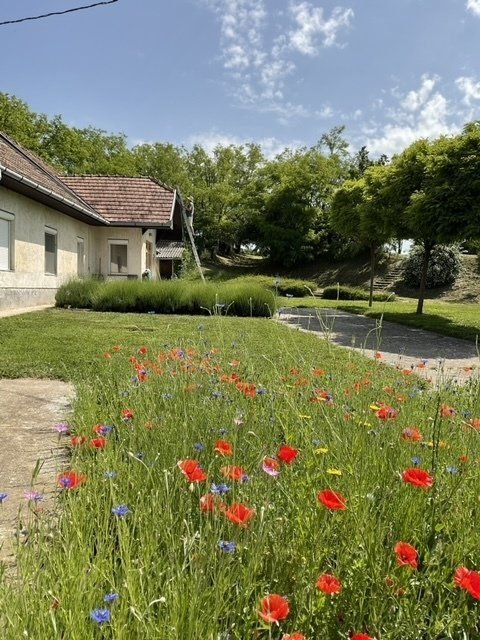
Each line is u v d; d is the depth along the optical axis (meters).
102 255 19.55
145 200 19.75
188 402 2.83
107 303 14.27
